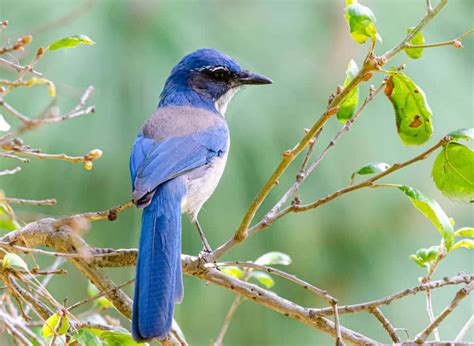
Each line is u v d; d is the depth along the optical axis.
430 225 13.26
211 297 13.15
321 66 12.78
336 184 12.59
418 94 8.98
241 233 9.05
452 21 13.61
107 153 11.84
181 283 9.15
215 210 12.34
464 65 13.55
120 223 12.23
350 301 13.09
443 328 13.55
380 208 12.91
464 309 13.62
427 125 9.12
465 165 8.59
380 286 13.16
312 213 12.66
